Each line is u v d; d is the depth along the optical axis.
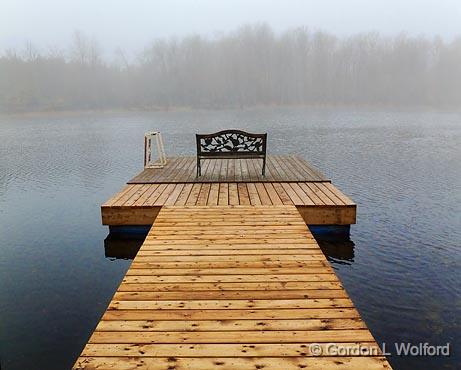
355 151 12.91
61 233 5.74
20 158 12.84
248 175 6.56
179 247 3.56
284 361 1.99
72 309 3.64
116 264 4.64
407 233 5.38
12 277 4.32
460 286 3.88
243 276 2.96
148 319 2.38
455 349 2.93
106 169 10.88
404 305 3.54
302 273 3.00
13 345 3.10
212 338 2.18
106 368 1.95
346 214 4.73
